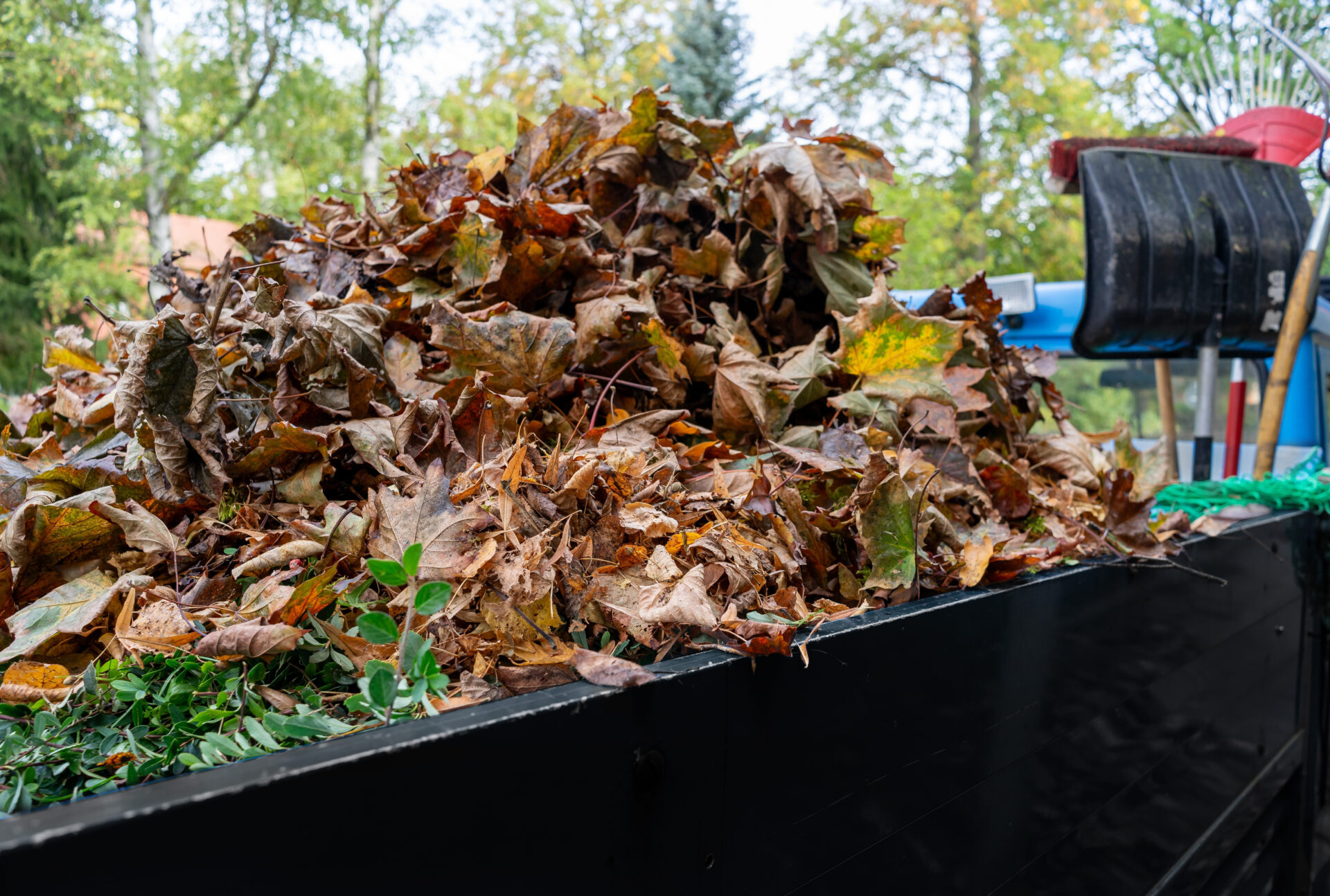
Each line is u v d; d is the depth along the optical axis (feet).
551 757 1.78
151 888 1.28
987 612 3.07
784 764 2.33
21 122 34.42
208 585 2.47
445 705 1.98
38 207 36.29
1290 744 6.17
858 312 4.25
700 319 4.63
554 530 2.56
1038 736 3.42
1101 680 3.84
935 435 4.15
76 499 2.64
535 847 1.76
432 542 2.41
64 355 4.43
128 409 2.60
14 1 33.65
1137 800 4.23
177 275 4.37
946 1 49.73
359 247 4.29
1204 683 4.82
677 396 3.92
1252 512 5.59
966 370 4.50
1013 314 9.89
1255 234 6.82
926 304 5.00
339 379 3.08
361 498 3.01
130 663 2.20
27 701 2.04
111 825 1.24
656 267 4.50
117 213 35.70
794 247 4.81
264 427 2.89
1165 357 7.45
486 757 1.66
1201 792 4.90
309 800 1.43
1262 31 9.32
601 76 51.31
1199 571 4.56
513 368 3.39
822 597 3.16
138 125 37.65
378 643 1.85
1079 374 11.24
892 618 2.68
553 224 4.00
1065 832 3.67
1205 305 6.73
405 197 4.63
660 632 2.38
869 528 3.11
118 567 2.59
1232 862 5.55
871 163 5.09
